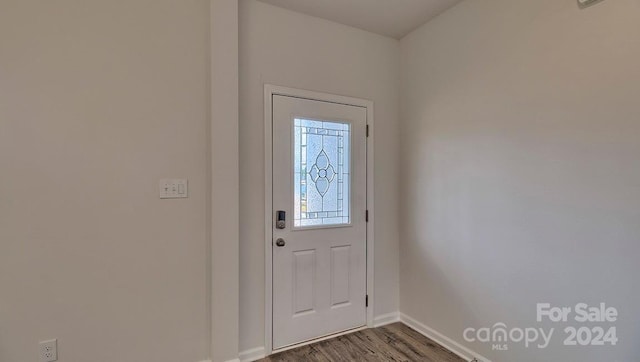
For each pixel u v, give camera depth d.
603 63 1.44
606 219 1.43
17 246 1.56
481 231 2.03
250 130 2.15
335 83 2.47
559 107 1.61
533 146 1.73
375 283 2.66
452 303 2.25
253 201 2.16
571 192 1.56
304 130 2.34
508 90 1.86
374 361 2.10
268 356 2.17
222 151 1.95
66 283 1.65
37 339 1.60
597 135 1.46
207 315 1.98
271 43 2.22
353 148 2.54
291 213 2.29
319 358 2.14
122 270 1.77
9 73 1.54
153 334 1.84
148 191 1.82
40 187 1.60
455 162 2.23
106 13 1.72
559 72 1.61
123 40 1.75
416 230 2.58
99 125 1.71
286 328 2.27
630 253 1.36
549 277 1.66
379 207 2.68
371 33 2.64
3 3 1.53
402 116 2.73
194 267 1.94
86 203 1.69
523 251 1.79
